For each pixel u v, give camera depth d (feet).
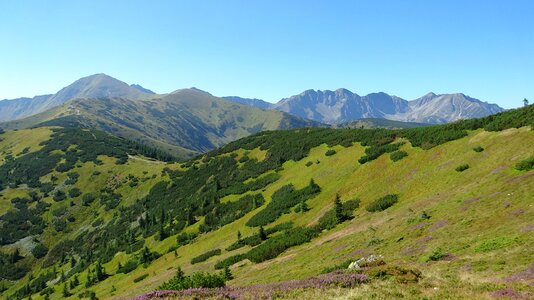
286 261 173.68
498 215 119.75
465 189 164.25
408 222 151.53
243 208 325.42
